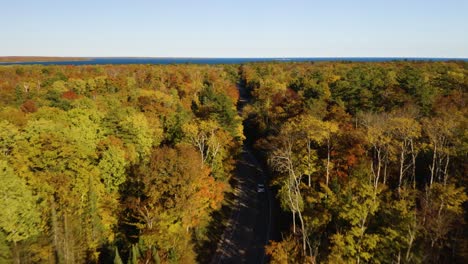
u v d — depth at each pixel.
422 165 50.50
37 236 36.03
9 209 32.53
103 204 41.56
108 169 43.72
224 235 47.50
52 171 41.09
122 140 53.72
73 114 57.47
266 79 125.81
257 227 49.22
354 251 30.92
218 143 56.59
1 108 65.12
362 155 48.56
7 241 33.31
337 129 49.25
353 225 33.56
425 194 39.53
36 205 37.00
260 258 42.47
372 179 46.47
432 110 60.19
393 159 47.50
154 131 64.56
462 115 53.19
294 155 47.47
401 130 46.94
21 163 39.66
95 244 38.09
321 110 63.19
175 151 44.41
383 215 34.62
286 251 36.12
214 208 48.34
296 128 47.22
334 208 37.62
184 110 80.81
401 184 47.84
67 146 42.03
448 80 81.06
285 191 43.31
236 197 58.16
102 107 73.19
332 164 46.88
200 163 47.31
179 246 39.47
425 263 30.92
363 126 54.59
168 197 40.34
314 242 36.00
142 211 40.34
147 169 41.34
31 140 42.09
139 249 35.53
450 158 47.69
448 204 36.47
